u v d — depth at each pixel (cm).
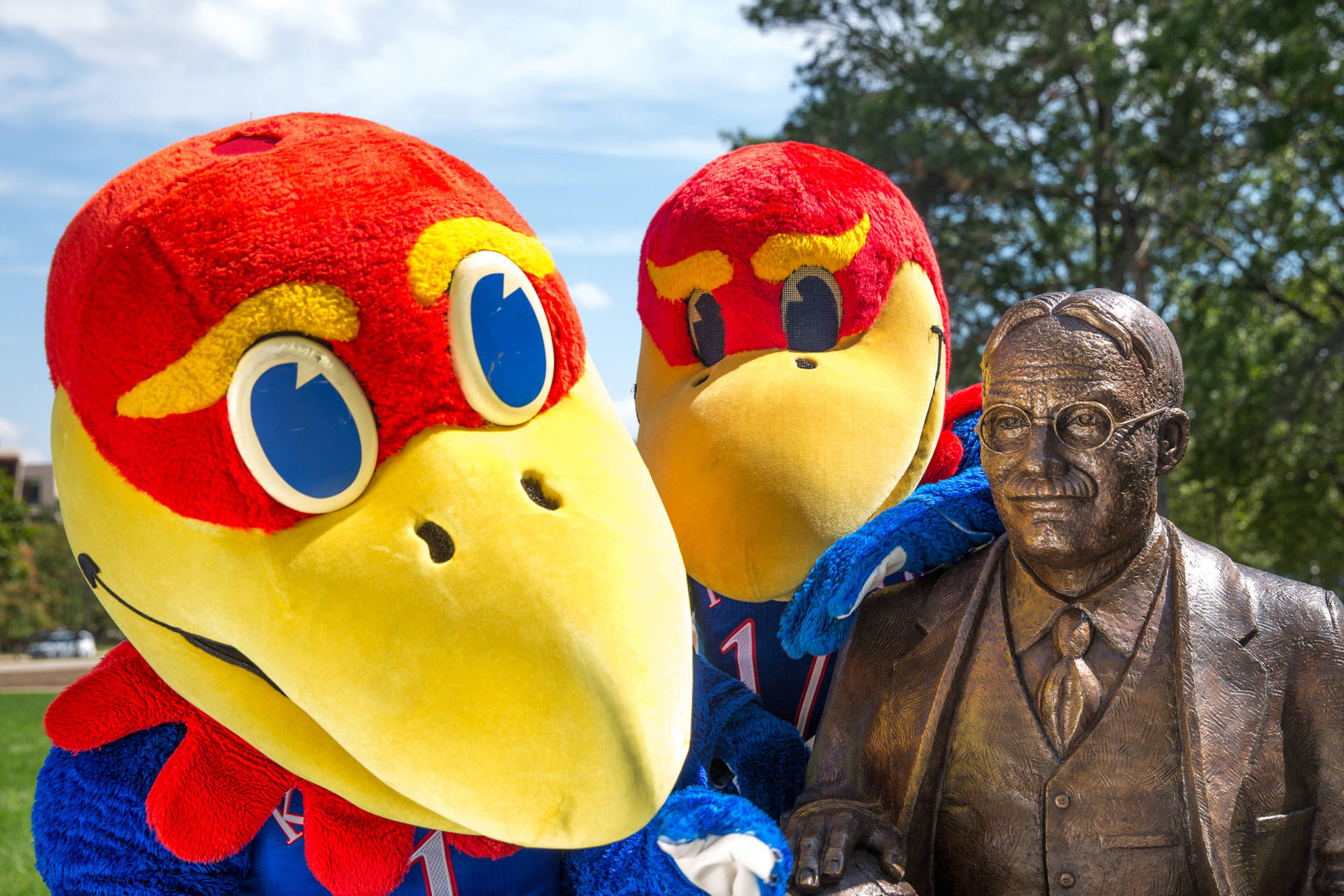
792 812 205
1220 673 185
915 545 212
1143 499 185
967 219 1705
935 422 270
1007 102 1719
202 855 173
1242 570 198
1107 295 188
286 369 147
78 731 176
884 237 262
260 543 149
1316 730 188
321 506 149
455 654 141
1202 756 181
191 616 155
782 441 231
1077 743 187
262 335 149
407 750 143
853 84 1819
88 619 5594
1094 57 1523
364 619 143
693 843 168
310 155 162
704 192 262
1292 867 188
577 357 170
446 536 147
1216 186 1677
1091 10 1667
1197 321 1666
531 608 142
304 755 159
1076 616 191
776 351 254
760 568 231
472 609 142
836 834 193
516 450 155
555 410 164
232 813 173
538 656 141
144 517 154
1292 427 1620
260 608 148
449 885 183
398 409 151
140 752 180
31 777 916
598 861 185
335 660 144
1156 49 1473
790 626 217
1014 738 191
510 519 147
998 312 1708
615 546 150
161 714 178
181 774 173
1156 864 183
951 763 197
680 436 238
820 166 267
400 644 142
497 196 173
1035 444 183
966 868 196
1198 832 179
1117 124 1598
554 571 144
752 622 264
